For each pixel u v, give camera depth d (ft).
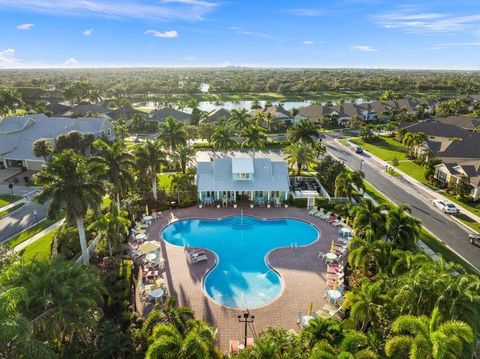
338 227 145.38
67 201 102.63
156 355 61.93
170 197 168.14
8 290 58.80
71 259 116.26
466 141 235.81
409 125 313.12
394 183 200.13
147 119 346.13
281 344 69.10
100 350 71.36
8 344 57.21
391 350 64.08
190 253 120.57
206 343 64.34
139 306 95.66
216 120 325.62
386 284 83.51
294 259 121.39
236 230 144.05
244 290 106.01
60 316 65.62
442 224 149.38
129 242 130.52
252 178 167.84
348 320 85.15
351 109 387.96
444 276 75.36
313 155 215.10
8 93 357.20
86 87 504.84
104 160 132.67
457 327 61.98
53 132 233.55
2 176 203.00
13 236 133.59
